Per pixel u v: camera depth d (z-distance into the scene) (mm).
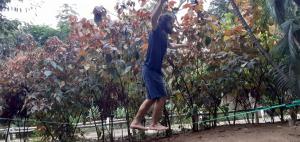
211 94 6195
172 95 6023
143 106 3803
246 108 6520
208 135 5328
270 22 5691
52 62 5711
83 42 5547
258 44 5160
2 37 11977
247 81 6219
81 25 5609
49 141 6512
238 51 5988
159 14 3664
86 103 6121
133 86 5938
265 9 5352
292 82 4984
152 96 3742
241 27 5750
